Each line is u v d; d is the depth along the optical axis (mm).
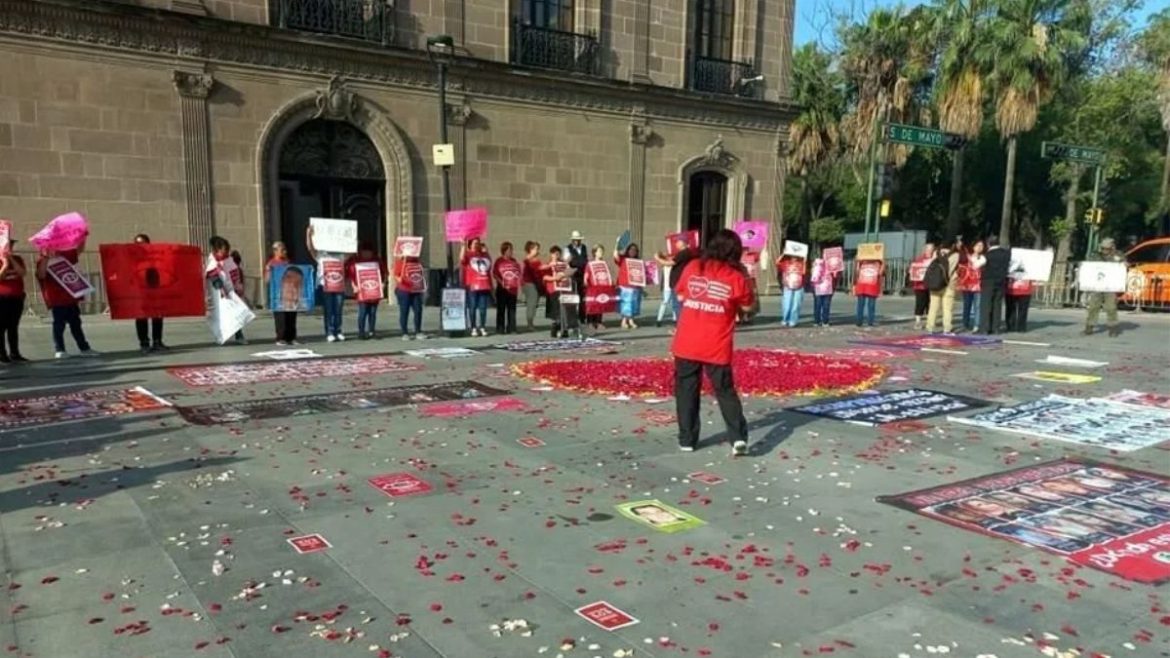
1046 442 6531
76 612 3369
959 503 4934
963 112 29188
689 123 22281
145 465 5570
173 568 3830
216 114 15375
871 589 3691
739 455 5980
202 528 4355
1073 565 3994
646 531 4406
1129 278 20828
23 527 4355
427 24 17750
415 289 13195
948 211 38625
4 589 3586
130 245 11242
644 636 3225
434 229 18375
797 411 7676
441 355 11383
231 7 15352
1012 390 9008
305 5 16203
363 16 16875
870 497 5051
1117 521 4625
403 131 17656
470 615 3385
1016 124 28141
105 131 14328
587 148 20469
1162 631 3314
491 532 4359
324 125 16891
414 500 4887
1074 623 3377
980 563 4008
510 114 19125
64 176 14062
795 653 3104
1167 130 33438
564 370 9844
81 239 10703
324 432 6613
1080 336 15008
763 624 3338
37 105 13711
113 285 11148
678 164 22266
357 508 4727
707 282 5934
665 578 3789
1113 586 3748
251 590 3590
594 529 4430
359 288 13086
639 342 13297
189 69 14945
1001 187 38094
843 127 34750
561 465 5707
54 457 5773
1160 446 6410
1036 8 28078
